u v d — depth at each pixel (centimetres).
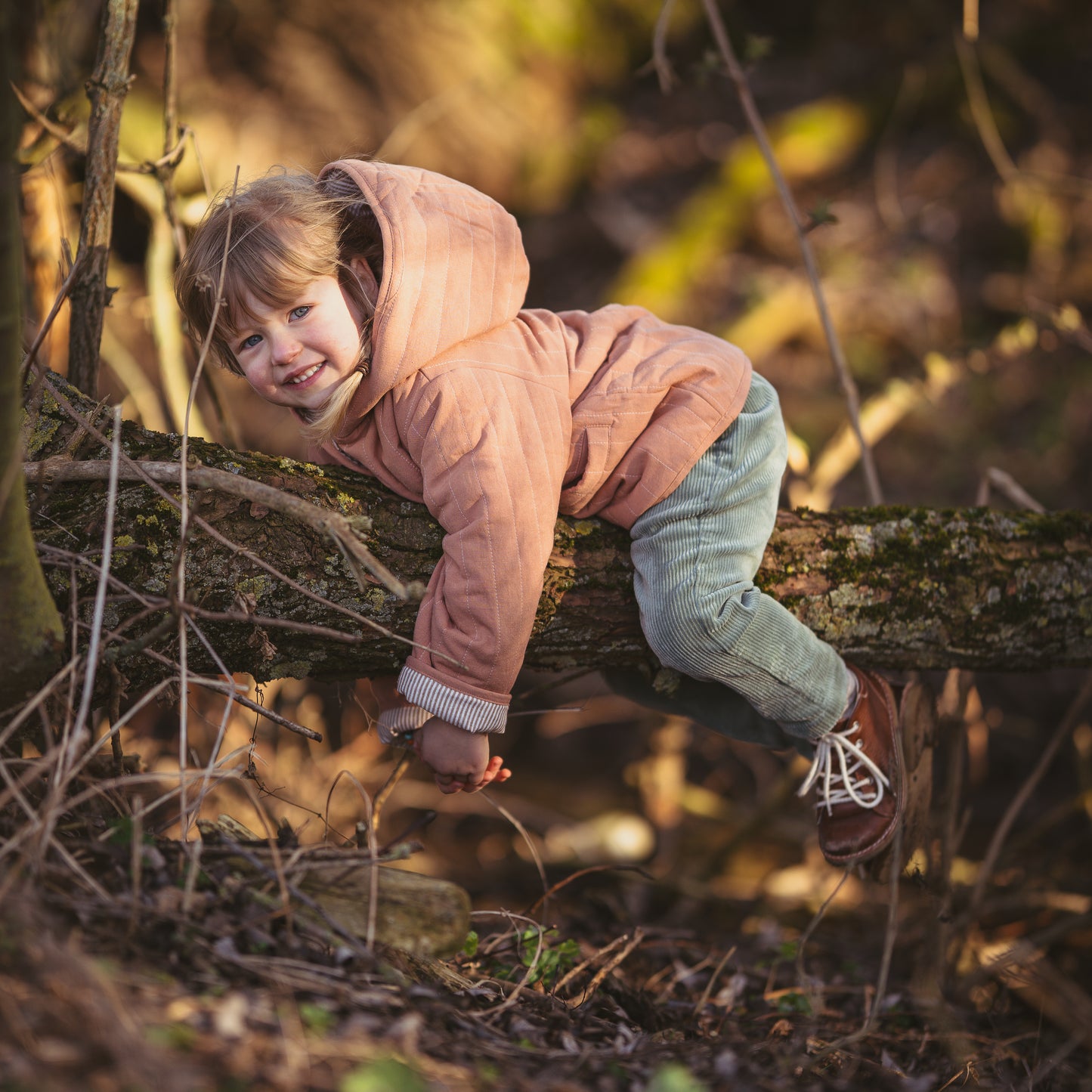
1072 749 488
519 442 193
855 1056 196
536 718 519
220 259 190
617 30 899
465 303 199
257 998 139
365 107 723
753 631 204
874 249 745
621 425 205
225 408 284
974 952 304
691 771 544
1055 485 597
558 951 227
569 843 448
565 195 827
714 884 402
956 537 233
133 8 220
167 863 161
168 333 307
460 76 766
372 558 165
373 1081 123
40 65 306
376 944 163
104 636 183
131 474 183
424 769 484
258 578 190
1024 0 859
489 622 188
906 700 238
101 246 228
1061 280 703
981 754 379
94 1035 118
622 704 499
